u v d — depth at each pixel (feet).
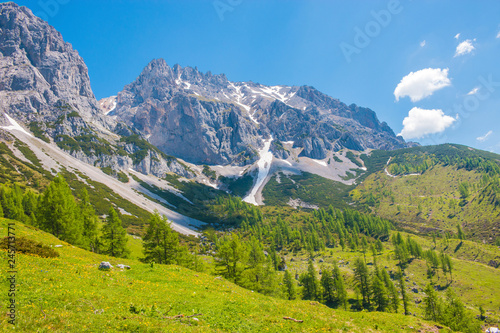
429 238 567.18
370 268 399.24
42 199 170.81
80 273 77.36
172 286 81.97
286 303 84.69
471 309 280.51
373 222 648.79
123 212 554.87
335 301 273.95
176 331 48.06
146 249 172.24
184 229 604.08
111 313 52.11
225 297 79.00
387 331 67.92
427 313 218.18
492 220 578.25
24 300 49.52
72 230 171.94
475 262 391.24
